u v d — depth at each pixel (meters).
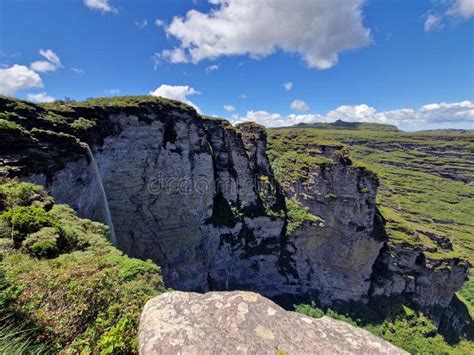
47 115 36.16
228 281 69.12
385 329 65.12
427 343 62.38
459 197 139.88
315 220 72.38
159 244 56.00
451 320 73.00
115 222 49.47
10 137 27.31
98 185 42.34
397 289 71.25
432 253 70.69
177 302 6.01
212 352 4.86
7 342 5.73
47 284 9.21
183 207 58.25
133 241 52.44
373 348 5.24
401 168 174.12
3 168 24.84
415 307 69.94
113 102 48.38
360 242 68.69
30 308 7.61
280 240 75.62
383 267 72.44
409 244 69.94
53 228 16.44
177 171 56.44
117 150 47.34
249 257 71.88
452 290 70.31
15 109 31.92
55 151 31.92
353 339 5.38
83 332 7.77
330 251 72.31
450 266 68.81
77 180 35.59
